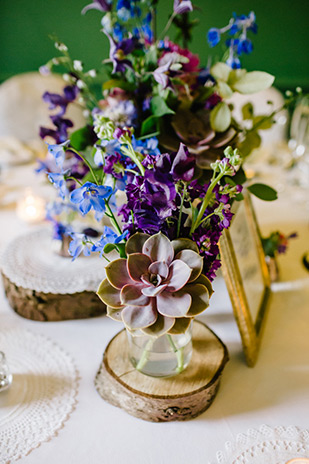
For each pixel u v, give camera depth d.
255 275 0.80
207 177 0.70
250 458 0.58
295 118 1.33
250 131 0.77
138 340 0.62
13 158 1.30
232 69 0.76
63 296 0.77
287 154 1.37
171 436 0.61
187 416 0.63
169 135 0.74
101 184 0.58
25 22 2.07
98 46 2.12
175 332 0.53
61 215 0.85
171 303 0.52
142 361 0.63
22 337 0.76
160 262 0.54
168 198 0.51
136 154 0.58
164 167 0.52
